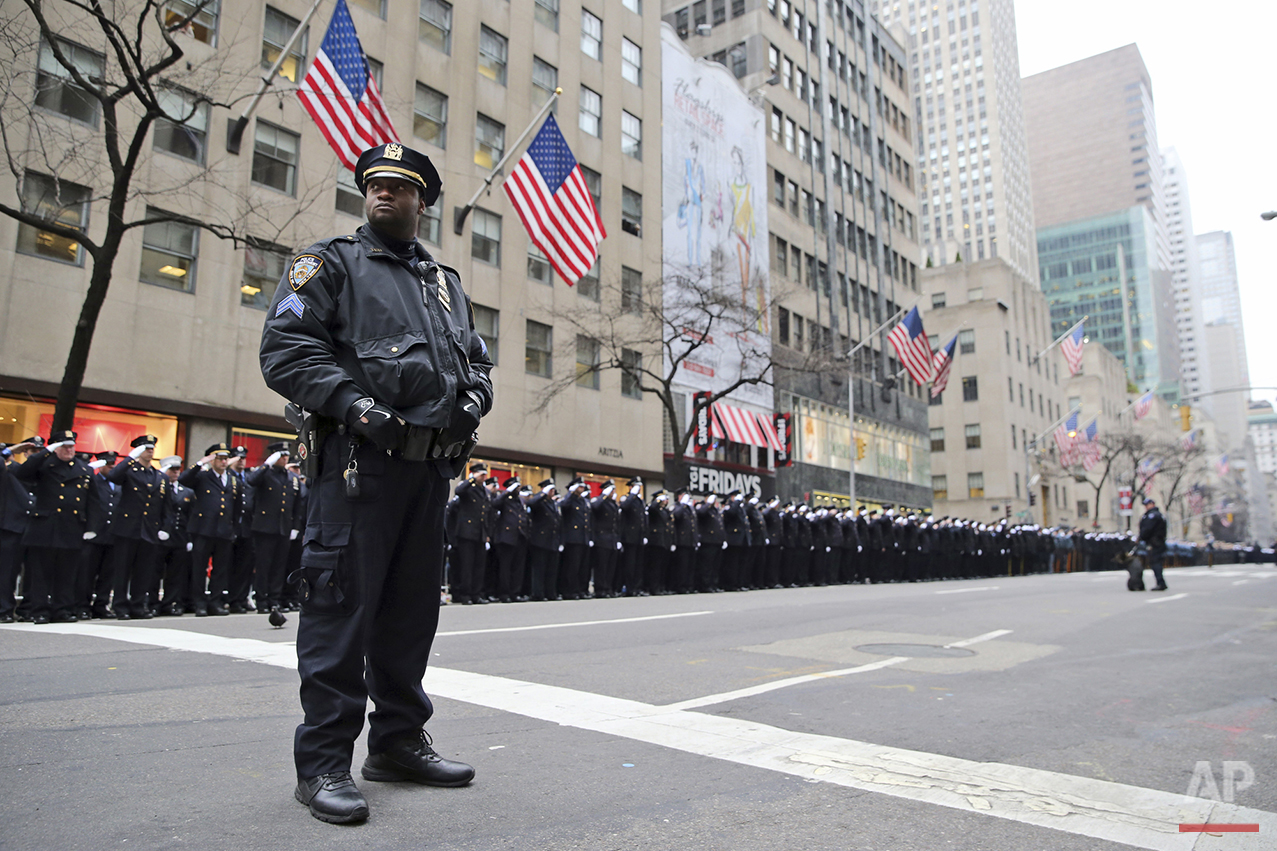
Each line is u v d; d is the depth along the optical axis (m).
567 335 28.69
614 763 3.75
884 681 6.28
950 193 130.62
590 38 31.70
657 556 18.20
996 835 3.04
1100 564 45.31
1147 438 75.75
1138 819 3.28
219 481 11.80
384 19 24.47
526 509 15.56
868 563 25.56
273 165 21.06
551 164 19.23
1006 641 9.03
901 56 59.44
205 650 6.58
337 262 3.07
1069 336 41.19
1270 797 3.64
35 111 16.11
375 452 2.96
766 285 38.91
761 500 37.69
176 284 19.11
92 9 13.98
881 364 50.78
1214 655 8.38
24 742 3.72
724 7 45.34
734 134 38.56
